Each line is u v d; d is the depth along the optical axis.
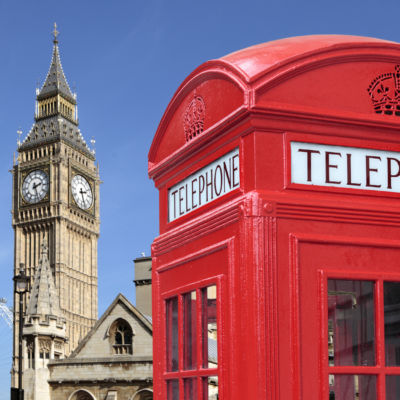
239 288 4.16
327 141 4.27
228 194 4.45
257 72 4.19
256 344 3.95
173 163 5.41
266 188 4.14
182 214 5.27
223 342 4.32
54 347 55.25
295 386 3.94
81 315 144.25
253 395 3.92
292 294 4.05
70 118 152.62
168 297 5.31
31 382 52.75
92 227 152.38
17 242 142.75
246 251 4.07
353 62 4.38
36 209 142.75
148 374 51.12
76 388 52.53
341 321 4.16
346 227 4.21
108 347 53.62
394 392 4.14
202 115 5.00
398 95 4.45
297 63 4.23
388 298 4.23
